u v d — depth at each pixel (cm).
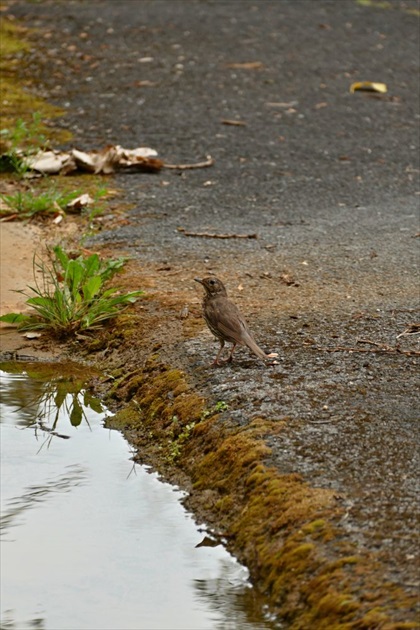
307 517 768
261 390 991
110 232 1562
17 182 1808
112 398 1103
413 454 848
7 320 1284
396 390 982
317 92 2411
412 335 1140
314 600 696
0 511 874
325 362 1061
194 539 823
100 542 823
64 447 1001
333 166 1939
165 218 1630
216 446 919
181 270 1387
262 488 827
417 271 1376
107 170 1864
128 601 746
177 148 2006
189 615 723
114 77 2464
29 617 728
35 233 1563
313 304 1247
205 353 1107
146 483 922
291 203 1725
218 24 2923
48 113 2203
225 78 2481
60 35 2773
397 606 661
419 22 3044
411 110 2317
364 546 725
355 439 878
